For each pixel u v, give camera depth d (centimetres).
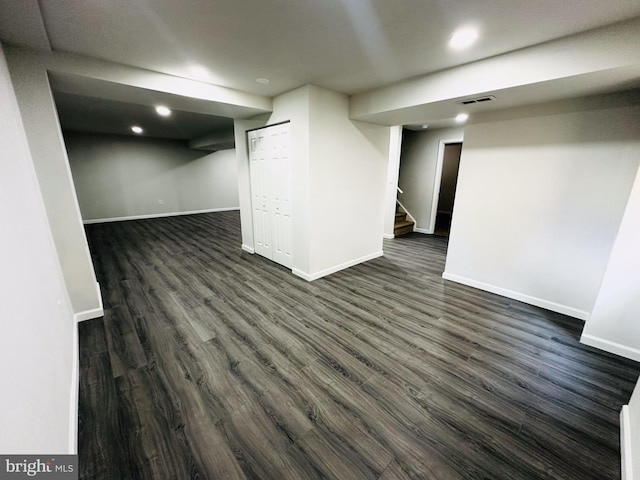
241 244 516
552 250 269
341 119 331
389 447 138
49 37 184
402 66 235
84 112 436
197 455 133
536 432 146
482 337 230
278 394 169
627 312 202
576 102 239
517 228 288
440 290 321
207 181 879
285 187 358
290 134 326
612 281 204
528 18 161
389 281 348
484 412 158
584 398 168
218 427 147
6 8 144
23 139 181
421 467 129
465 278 337
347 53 211
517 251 291
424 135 601
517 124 273
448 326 247
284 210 368
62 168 223
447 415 156
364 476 124
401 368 193
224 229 650
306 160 312
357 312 270
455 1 146
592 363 200
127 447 136
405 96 275
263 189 400
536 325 249
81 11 154
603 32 171
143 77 244
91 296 251
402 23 168
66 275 237
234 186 941
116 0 144
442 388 175
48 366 120
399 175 657
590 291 254
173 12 157
